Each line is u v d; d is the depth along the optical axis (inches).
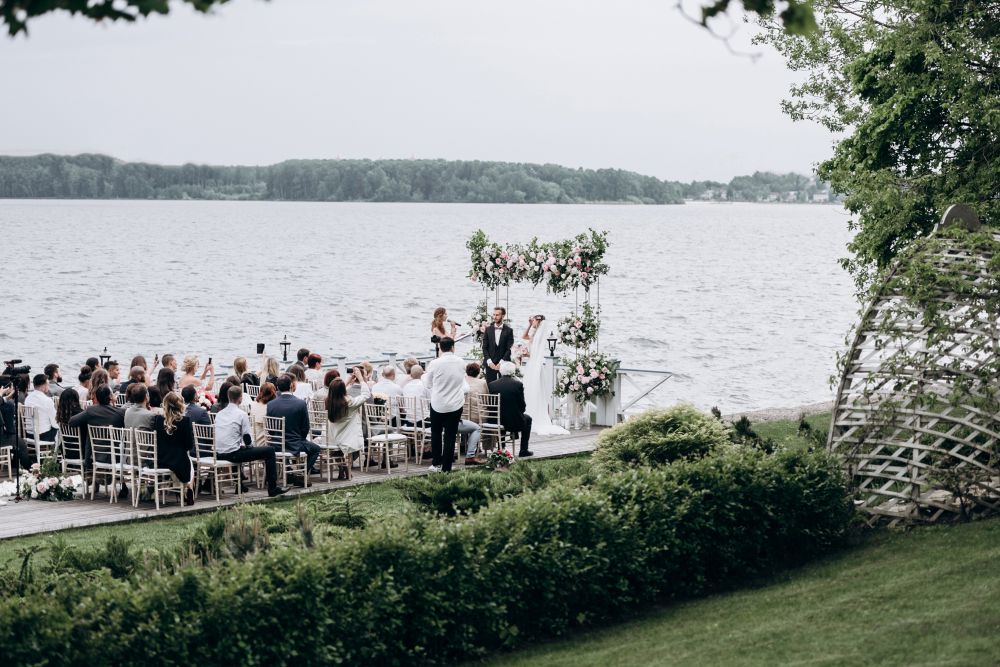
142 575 303.3
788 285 3068.4
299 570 291.9
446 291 2847.0
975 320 414.9
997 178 648.4
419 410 652.1
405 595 310.3
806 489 406.6
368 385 696.4
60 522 498.6
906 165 704.4
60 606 268.7
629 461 454.3
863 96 714.2
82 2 157.6
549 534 344.8
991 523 406.9
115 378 692.1
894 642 288.7
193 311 2311.8
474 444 634.8
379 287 2933.1
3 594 290.4
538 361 743.1
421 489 389.4
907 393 427.8
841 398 450.9
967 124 671.1
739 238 6456.7
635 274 3442.4
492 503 355.9
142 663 267.9
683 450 453.7
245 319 2190.0
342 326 2098.9
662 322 2112.5
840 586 358.0
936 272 424.2
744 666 286.0
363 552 308.7
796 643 300.2
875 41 689.6
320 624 289.9
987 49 636.1
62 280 2965.1
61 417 574.6
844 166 745.6
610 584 354.3
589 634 339.6
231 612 279.3
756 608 346.3
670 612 356.8
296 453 567.5
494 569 327.9
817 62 831.7
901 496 426.3
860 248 716.7
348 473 601.3
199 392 653.3
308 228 6914.4
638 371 762.2
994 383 411.8
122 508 530.9
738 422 482.9
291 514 374.6
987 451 408.2
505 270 762.2
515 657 319.9
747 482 397.4
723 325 2059.5
